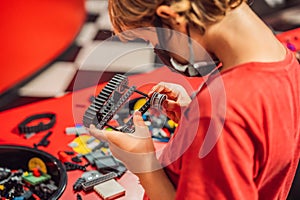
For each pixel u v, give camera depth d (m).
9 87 3.19
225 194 0.71
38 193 1.30
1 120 1.58
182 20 0.73
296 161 0.87
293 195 1.44
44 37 3.48
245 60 0.75
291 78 0.77
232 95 0.72
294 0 4.26
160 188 0.82
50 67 3.52
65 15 3.75
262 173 0.76
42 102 1.69
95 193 1.25
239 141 0.70
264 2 4.12
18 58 3.26
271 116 0.73
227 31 0.75
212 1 0.72
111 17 0.81
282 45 0.82
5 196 1.29
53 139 1.49
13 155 1.40
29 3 3.26
